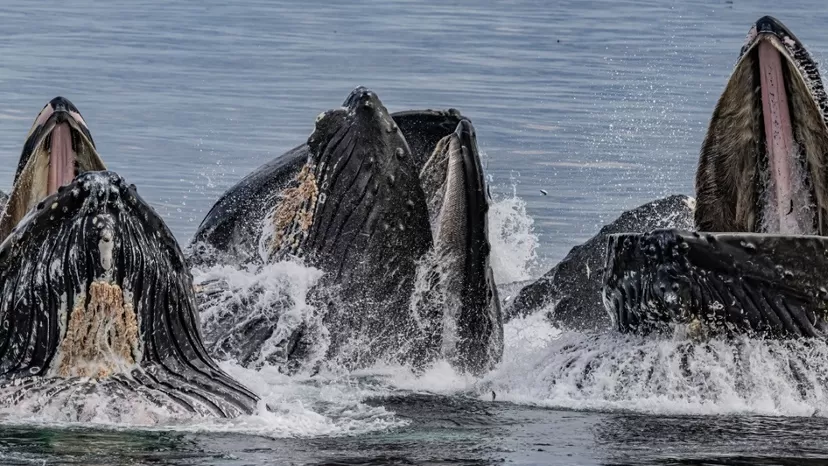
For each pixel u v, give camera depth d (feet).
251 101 357.61
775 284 127.24
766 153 136.05
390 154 139.74
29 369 108.37
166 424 106.32
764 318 127.13
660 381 127.24
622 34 549.54
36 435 101.24
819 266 127.65
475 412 121.19
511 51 486.38
